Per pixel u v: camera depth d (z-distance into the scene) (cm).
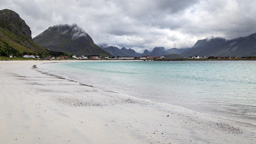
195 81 3250
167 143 733
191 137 812
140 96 1848
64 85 2388
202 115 1177
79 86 2348
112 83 2848
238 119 1123
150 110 1267
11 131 752
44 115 999
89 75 4231
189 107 1416
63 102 1377
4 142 650
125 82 2997
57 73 4609
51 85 2330
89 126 870
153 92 2091
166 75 4491
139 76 4109
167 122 1009
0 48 19700
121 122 966
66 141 686
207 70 7112
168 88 2409
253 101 1634
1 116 939
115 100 1562
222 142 773
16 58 19125
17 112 1026
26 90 1834
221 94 1998
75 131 794
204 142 765
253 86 2641
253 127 966
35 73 4181
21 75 3519
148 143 720
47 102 1336
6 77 2995
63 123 888
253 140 802
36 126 825
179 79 3550
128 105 1398
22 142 657
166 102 1586
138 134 810
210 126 969
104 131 819
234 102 1605
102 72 5297
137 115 1125
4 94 1543
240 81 3312
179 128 920
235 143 768
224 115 1205
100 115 1080
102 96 1720
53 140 689
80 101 1454
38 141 673
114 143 699
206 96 1872
